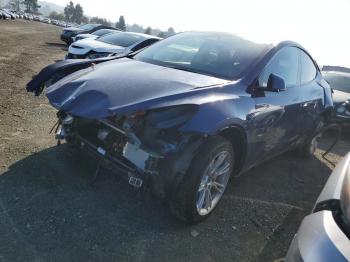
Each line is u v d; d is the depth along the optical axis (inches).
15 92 293.4
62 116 149.5
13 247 109.1
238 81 142.7
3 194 133.9
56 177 149.6
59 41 1048.8
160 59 165.3
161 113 114.7
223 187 140.9
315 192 185.8
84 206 133.7
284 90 152.3
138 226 127.6
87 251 112.1
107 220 128.0
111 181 152.5
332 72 395.5
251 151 149.0
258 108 142.2
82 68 164.6
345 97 316.8
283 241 136.5
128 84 127.4
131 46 450.6
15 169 151.6
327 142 290.4
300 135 202.4
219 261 118.8
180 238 125.6
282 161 221.1
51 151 172.4
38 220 122.7
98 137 134.0
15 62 457.4
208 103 120.9
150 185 122.9
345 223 78.7
